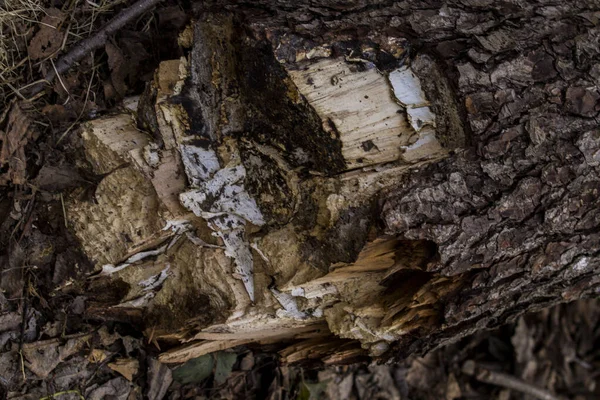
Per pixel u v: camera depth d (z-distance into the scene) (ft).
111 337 4.70
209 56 4.25
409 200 4.05
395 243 4.17
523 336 6.25
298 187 4.24
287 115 4.17
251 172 4.31
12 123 4.45
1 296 4.50
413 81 4.07
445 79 4.05
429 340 4.53
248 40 4.11
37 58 4.49
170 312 4.53
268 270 4.36
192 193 4.29
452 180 4.05
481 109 4.02
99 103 4.54
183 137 4.26
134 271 4.46
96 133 4.35
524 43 4.08
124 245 4.39
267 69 4.11
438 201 4.05
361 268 4.25
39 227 4.50
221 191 4.32
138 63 4.58
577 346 6.61
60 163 4.45
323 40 4.04
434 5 4.14
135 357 4.80
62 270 4.48
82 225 4.42
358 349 4.63
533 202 4.07
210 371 5.04
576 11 4.18
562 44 4.09
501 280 4.19
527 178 4.05
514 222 4.09
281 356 4.84
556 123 4.05
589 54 4.09
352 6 4.15
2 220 4.50
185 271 4.47
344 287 4.35
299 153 4.22
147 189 4.34
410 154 4.10
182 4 4.65
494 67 4.03
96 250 4.42
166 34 4.63
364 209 4.12
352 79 4.07
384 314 4.36
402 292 4.31
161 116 4.24
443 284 4.21
